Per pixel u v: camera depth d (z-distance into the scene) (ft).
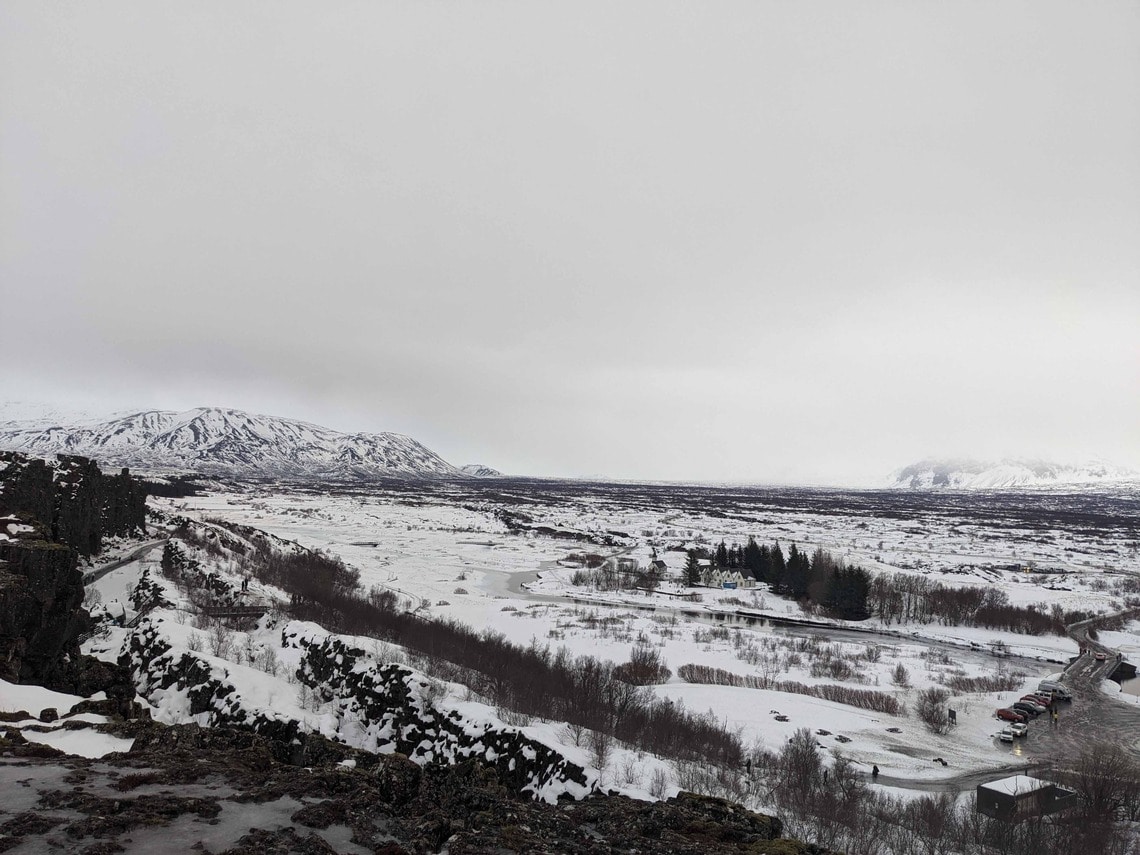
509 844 76.69
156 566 389.80
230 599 334.65
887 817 185.88
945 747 268.62
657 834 87.66
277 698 169.89
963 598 575.38
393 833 76.48
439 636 333.42
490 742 149.48
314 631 238.68
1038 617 536.01
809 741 238.68
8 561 162.61
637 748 203.00
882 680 366.02
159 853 63.72
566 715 217.36
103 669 166.71
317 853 66.54
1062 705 340.39
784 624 534.78
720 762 210.59
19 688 126.11
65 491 353.72
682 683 336.29
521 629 437.99
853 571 580.71
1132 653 467.93
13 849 61.82
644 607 570.87
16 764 84.43
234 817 73.82
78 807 71.72
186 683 174.91
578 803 97.40
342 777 88.33
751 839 89.10
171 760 89.81
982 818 193.57
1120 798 206.49
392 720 169.48
